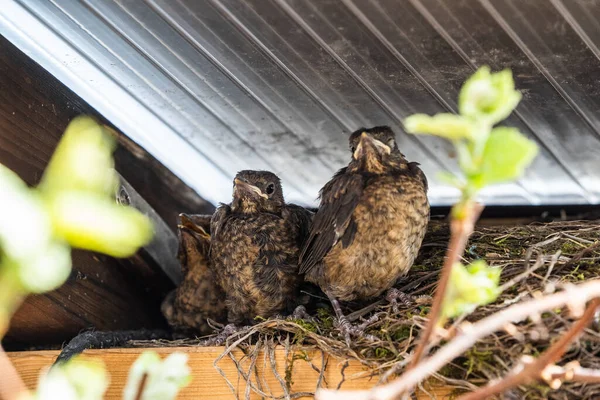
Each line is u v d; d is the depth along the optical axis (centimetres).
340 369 226
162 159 321
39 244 85
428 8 218
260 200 308
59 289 267
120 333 290
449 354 117
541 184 314
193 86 268
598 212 329
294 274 304
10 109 239
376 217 270
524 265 248
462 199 104
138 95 278
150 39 245
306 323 248
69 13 236
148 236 97
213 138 304
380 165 277
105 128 293
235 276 304
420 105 271
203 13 229
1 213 84
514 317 120
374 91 265
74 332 281
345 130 291
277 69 255
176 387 113
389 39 234
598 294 125
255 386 229
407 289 286
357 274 274
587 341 205
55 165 88
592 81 248
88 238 87
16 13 238
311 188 336
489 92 98
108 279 302
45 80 259
